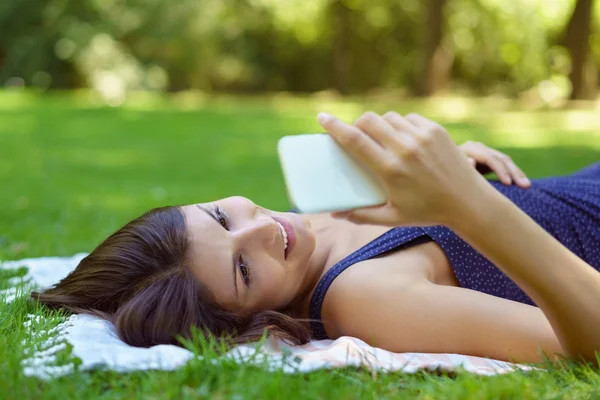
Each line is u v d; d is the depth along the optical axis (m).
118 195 6.55
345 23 21.94
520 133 11.92
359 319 2.32
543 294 1.89
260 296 2.34
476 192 1.78
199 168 8.43
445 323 2.20
